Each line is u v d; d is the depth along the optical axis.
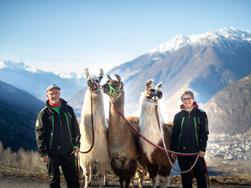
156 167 11.66
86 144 11.24
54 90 9.55
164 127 11.95
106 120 11.80
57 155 9.50
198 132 10.21
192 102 10.31
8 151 50.97
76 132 9.75
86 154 11.30
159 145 11.52
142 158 11.82
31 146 114.62
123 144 11.45
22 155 41.84
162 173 11.67
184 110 10.35
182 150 10.26
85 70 11.35
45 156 9.38
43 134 9.45
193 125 10.19
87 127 11.23
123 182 11.76
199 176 10.23
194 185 14.63
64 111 9.62
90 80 11.16
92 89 11.17
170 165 11.70
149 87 11.65
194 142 10.19
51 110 9.52
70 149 9.61
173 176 16.06
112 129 11.41
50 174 9.49
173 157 11.71
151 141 11.51
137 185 14.90
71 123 9.72
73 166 9.70
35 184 14.05
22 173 16.31
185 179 10.36
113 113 11.42
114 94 11.37
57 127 9.52
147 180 16.16
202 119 10.21
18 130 135.50
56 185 9.48
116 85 11.38
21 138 123.12
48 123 9.52
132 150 11.66
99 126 11.27
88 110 11.27
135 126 13.01
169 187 14.12
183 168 10.31
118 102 11.48
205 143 10.12
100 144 11.28
